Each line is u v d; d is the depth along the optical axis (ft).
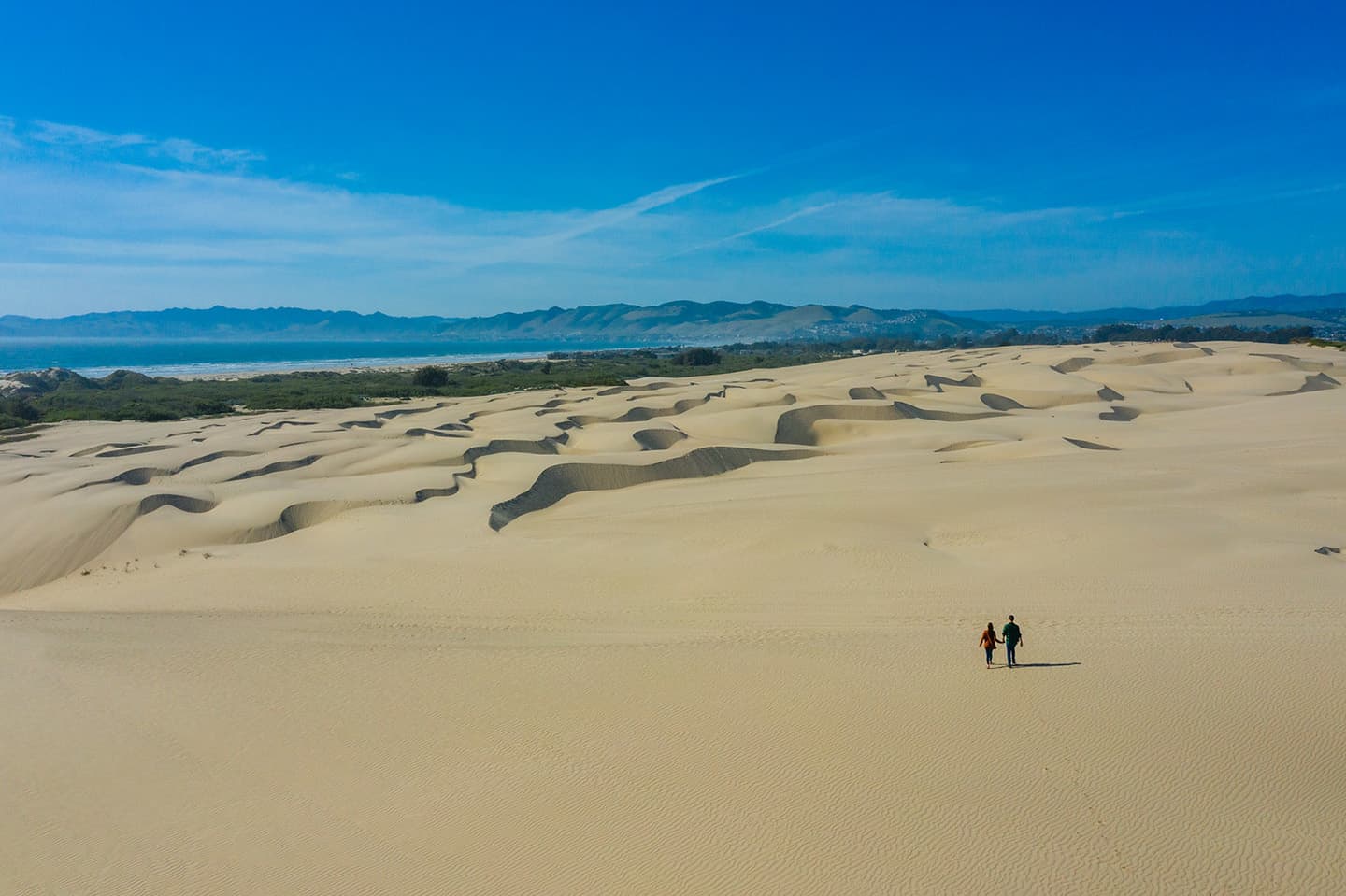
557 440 213.25
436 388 410.93
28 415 288.30
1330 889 40.29
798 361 646.74
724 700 63.77
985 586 94.32
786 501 139.95
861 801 49.21
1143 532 110.93
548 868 44.73
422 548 121.19
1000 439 210.18
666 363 636.07
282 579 109.91
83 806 53.52
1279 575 92.17
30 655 80.33
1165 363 382.01
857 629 80.94
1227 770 51.06
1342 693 59.93
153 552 128.16
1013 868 42.70
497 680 70.33
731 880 42.80
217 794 54.34
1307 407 239.50
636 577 104.37
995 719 58.44
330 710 65.92
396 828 49.39
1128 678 64.23
